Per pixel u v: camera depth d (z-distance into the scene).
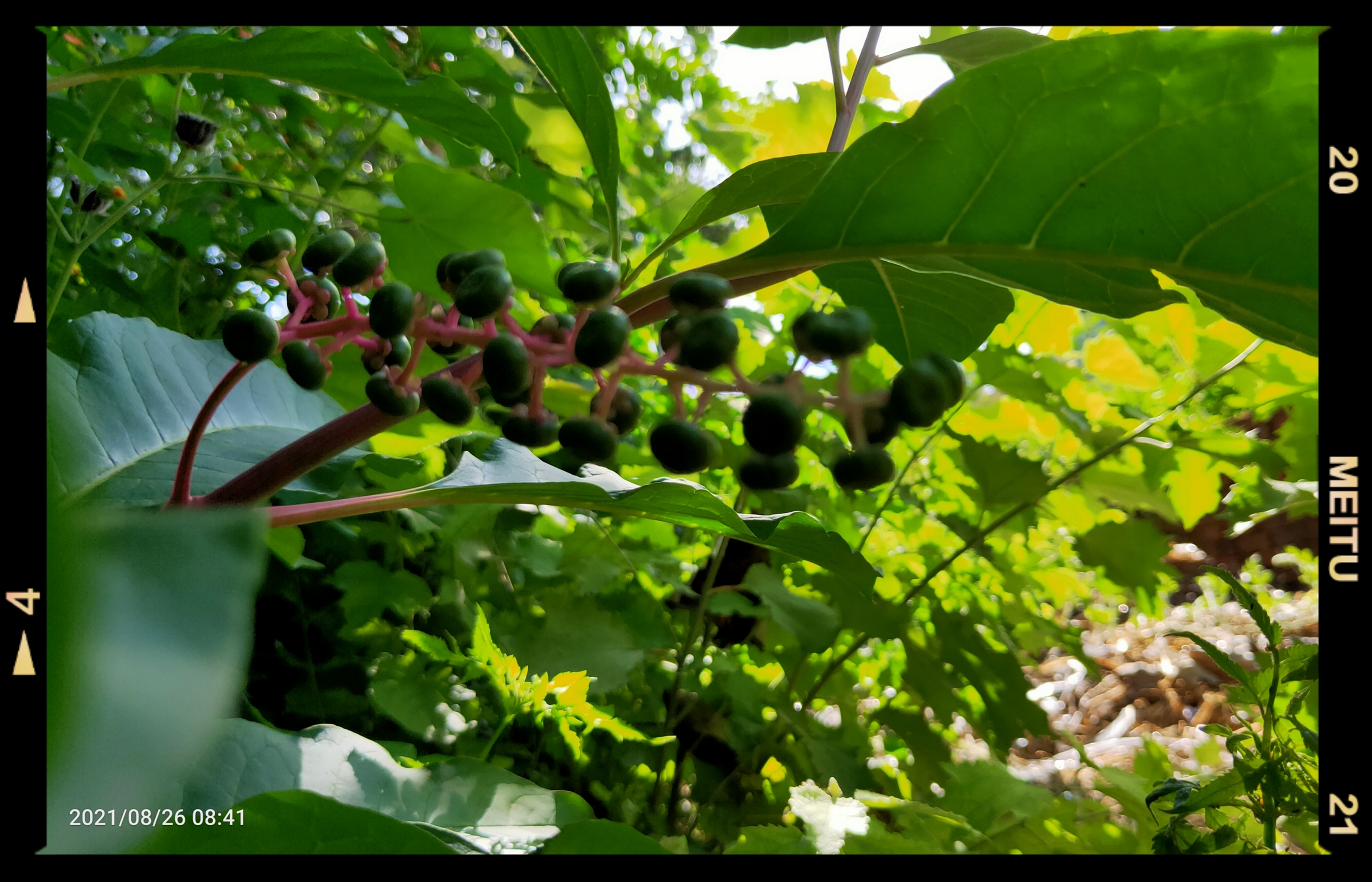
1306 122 0.61
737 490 1.90
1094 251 0.70
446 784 0.95
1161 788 1.09
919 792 1.56
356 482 1.58
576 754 1.30
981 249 0.72
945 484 2.04
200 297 1.96
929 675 1.72
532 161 2.07
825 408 0.57
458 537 1.57
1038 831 1.23
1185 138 0.64
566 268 0.61
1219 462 1.84
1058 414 1.84
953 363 0.57
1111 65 0.62
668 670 1.73
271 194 1.98
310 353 0.68
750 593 1.81
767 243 0.73
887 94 2.07
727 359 0.55
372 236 1.38
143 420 0.96
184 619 0.35
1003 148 0.67
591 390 1.45
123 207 1.50
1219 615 3.16
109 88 1.76
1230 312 0.70
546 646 1.46
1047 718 1.65
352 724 1.38
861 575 0.85
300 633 1.42
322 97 2.15
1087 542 1.83
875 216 0.71
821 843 1.02
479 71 1.89
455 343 0.69
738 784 1.55
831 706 2.01
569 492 0.76
